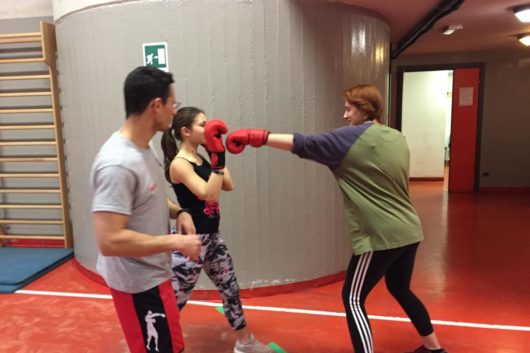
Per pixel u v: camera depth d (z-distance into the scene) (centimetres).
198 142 209
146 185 150
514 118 703
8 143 418
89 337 264
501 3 372
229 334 266
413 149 862
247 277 319
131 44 307
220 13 293
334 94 322
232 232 314
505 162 717
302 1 300
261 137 190
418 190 763
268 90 302
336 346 250
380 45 368
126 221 144
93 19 318
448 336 258
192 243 150
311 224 327
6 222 436
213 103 301
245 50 296
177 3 295
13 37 410
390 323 275
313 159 195
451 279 348
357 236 197
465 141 720
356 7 331
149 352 159
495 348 245
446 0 328
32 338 263
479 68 700
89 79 332
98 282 352
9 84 425
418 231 202
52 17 418
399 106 741
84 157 352
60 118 414
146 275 156
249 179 310
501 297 313
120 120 324
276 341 256
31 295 329
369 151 190
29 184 438
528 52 682
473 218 545
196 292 315
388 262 197
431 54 718
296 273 327
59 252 414
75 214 381
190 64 299
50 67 396
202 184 197
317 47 309
